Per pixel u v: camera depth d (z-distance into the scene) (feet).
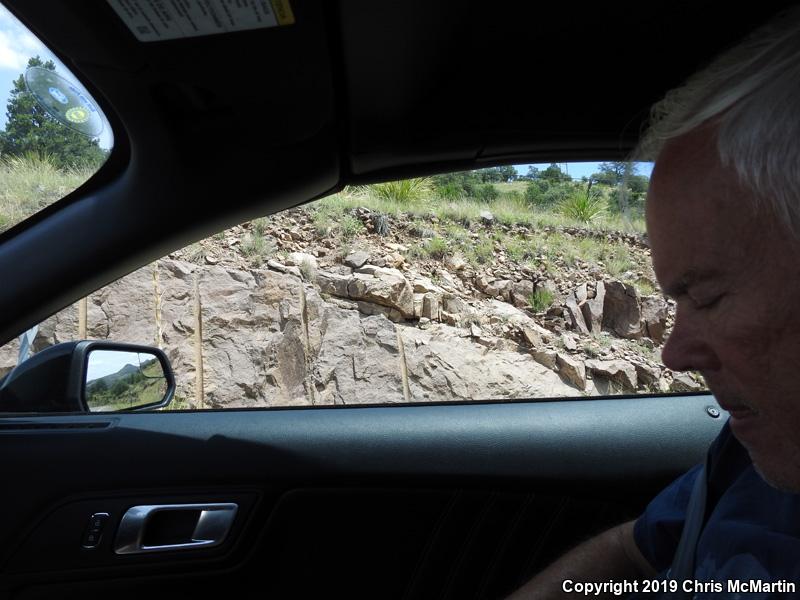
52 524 5.94
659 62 5.18
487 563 6.66
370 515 6.52
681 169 2.38
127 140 5.02
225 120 5.00
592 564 4.64
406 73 4.95
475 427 6.86
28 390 6.48
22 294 5.21
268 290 20.85
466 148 6.14
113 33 4.05
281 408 6.89
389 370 20.86
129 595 6.06
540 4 4.50
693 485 4.29
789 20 2.29
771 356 2.23
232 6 3.87
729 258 2.23
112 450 6.15
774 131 2.06
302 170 5.61
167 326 17.08
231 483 6.29
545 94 5.47
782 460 2.47
